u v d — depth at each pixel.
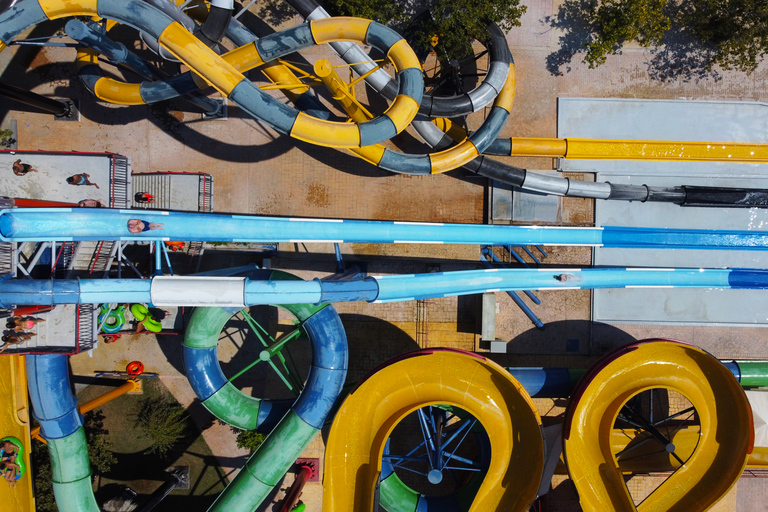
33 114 22.50
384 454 19.80
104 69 22.44
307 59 22.45
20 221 15.30
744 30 20.89
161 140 22.67
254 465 19.33
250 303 16.52
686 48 22.59
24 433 20.34
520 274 19.27
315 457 23.41
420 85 16.03
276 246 22.55
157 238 16.70
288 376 23.08
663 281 19.94
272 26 22.41
